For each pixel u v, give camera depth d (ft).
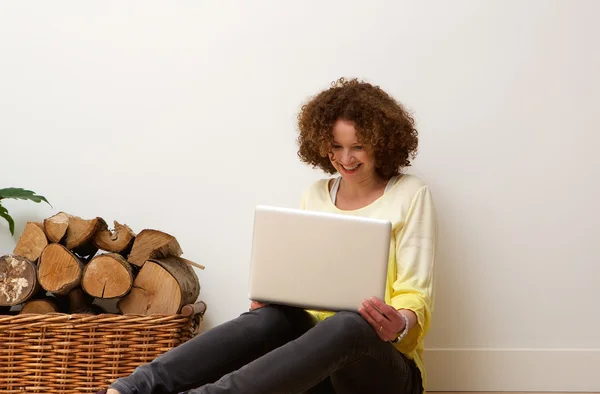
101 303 8.25
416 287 5.82
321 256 5.28
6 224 8.45
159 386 4.81
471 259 8.20
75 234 7.42
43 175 8.44
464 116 8.18
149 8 8.44
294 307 5.57
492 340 8.18
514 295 8.18
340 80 6.61
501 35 8.15
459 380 8.14
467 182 8.20
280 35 8.36
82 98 8.46
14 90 8.45
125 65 8.43
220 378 4.92
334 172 6.82
